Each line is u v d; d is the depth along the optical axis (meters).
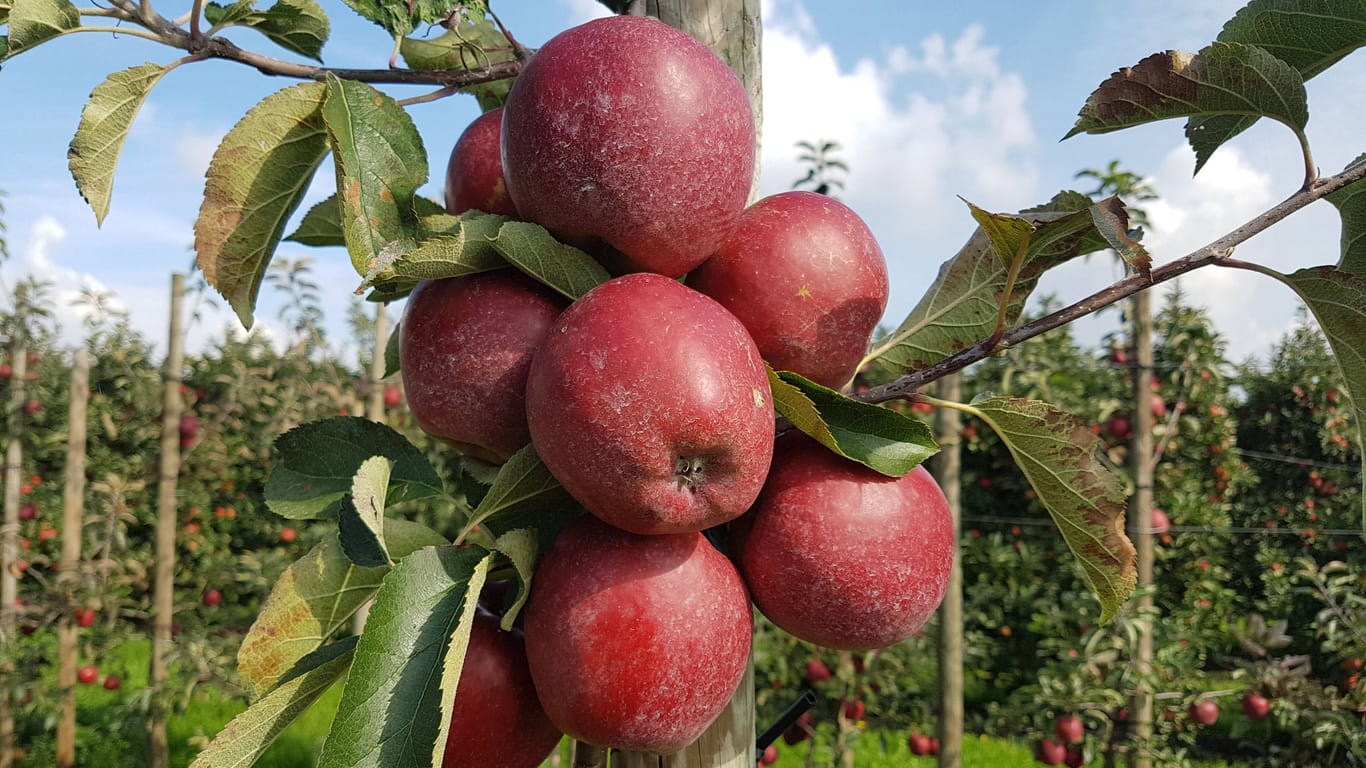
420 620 0.27
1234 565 2.44
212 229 0.33
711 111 0.29
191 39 0.32
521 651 0.31
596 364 0.26
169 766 2.01
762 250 0.32
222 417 2.30
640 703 0.28
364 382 2.32
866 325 0.33
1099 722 1.62
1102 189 1.61
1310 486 2.51
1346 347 0.33
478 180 0.35
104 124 0.32
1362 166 0.31
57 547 2.28
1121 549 0.35
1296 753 1.79
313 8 0.35
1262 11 0.34
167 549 1.90
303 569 0.34
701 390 0.26
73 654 1.95
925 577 0.32
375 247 0.29
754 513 0.32
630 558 0.29
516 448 0.31
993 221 0.30
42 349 2.63
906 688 1.86
